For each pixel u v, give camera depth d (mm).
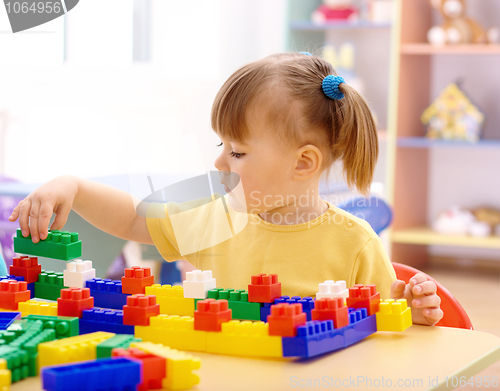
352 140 913
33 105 3197
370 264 879
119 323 587
